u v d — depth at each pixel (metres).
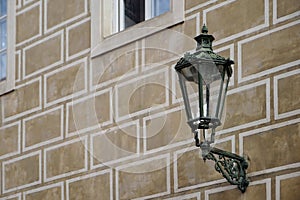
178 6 16.31
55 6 18.34
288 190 14.47
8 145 18.66
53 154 17.78
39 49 18.48
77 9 17.92
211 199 15.30
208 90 14.01
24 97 18.56
